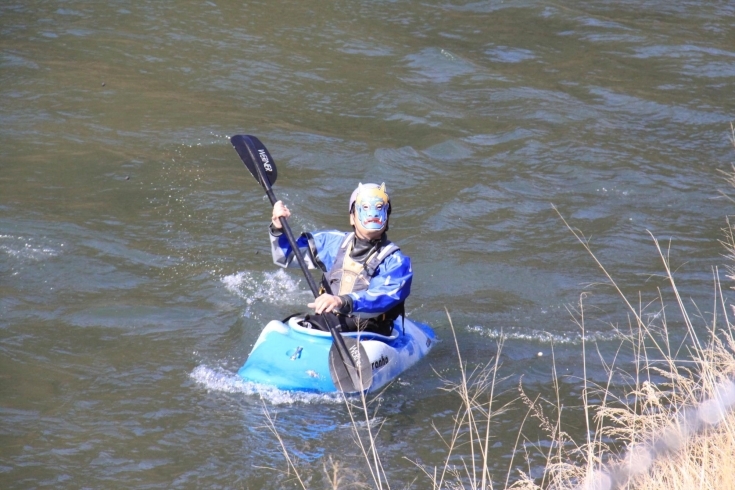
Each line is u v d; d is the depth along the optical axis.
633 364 20.78
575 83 44.84
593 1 59.00
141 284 24.64
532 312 23.86
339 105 40.66
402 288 19.31
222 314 23.20
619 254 27.58
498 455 16.62
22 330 21.67
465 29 52.16
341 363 18.97
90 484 15.52
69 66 43.09
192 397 18.75
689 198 32.19
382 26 51.69
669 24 54.69
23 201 29.27
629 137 38.28
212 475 15.89
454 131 38.03
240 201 30.33
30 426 17.38
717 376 16.62
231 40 47.75
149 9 51.56
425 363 20.86
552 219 30.06
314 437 17.27
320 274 25.80
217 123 37.25
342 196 31.50
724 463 12.80
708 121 40.44
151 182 31.50
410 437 17.34
